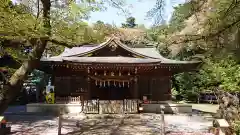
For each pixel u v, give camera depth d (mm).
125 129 15016
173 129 14664
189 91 30516
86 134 13508
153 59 21641
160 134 13367
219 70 10164
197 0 3186
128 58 21906
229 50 3074
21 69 7355
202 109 24094
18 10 7152
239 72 10344
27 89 32969
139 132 14023
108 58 21703
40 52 7535
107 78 21672
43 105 21203
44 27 6859
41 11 7426
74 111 21109
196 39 3289
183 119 18484
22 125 15758
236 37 2990
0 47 8164
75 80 22281
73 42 7836
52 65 20719
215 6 3035
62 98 21938
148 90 23047
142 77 23000
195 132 13289
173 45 3488
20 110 22453
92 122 17375
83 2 7504
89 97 21391
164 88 23078
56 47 9938
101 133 13797
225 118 11484
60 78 22188
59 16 7523
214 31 3141
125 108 20266
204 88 28141
